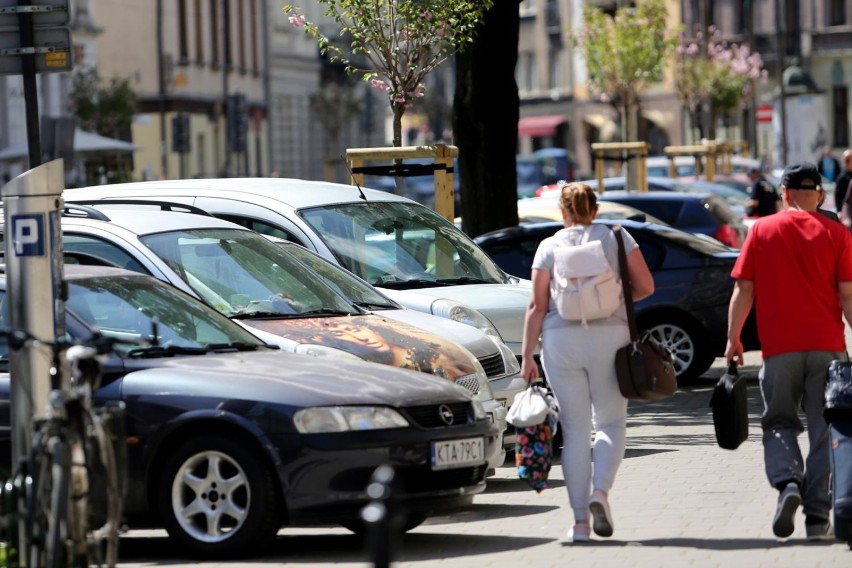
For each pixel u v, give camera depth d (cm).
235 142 15738
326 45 5719
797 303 2753
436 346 3484
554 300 2825
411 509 2786
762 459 3828
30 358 2564
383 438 2753
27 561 2197
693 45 16512
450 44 5603
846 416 2670
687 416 4747
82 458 2233
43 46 3784
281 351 3077
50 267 2603
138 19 18638
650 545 2772
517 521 3156
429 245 4503
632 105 13650
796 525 2956
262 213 4328
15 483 2256
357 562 2709
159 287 3114
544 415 2823
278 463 2712
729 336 2830
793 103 17725
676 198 8169
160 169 18775
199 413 2750
